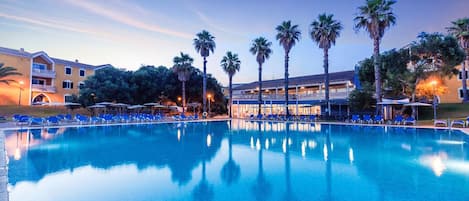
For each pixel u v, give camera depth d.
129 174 7.13
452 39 23.44
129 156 9.73
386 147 11.74
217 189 5.86
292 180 6.53
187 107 43.00
